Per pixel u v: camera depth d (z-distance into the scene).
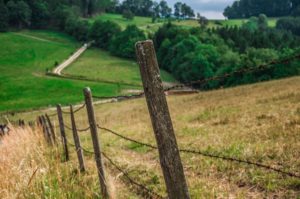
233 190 8.04
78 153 10.02
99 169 7.85
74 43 183.12
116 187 8.34
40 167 8.60
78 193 7.71
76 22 194.75
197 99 47.31
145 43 4.31
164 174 4.39
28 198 7.19
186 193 4.34
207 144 12.53
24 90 103.19
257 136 12.55
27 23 198.50
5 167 8.38
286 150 10.01
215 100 39.78
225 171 9.23
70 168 9.64
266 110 20.38
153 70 4.32
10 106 89.31
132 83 110.62
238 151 10.68
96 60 151.00
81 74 124.62
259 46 149.62
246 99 32.44
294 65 91.06
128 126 25.38
